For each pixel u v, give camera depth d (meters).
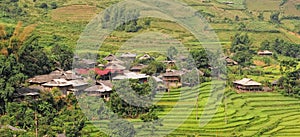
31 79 56.38
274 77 91.75
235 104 67.88
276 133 58.91
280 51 124.25
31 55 61.97
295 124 63.22
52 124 40.84
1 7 122.06
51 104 44.75
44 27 110.81
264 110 69.25
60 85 51.47
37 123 41.06
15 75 49.78
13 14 118.56
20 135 38.66
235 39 117.25
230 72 89.12
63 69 67.44
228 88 72.00
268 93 78.94
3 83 47.22
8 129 39.19
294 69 86.06
